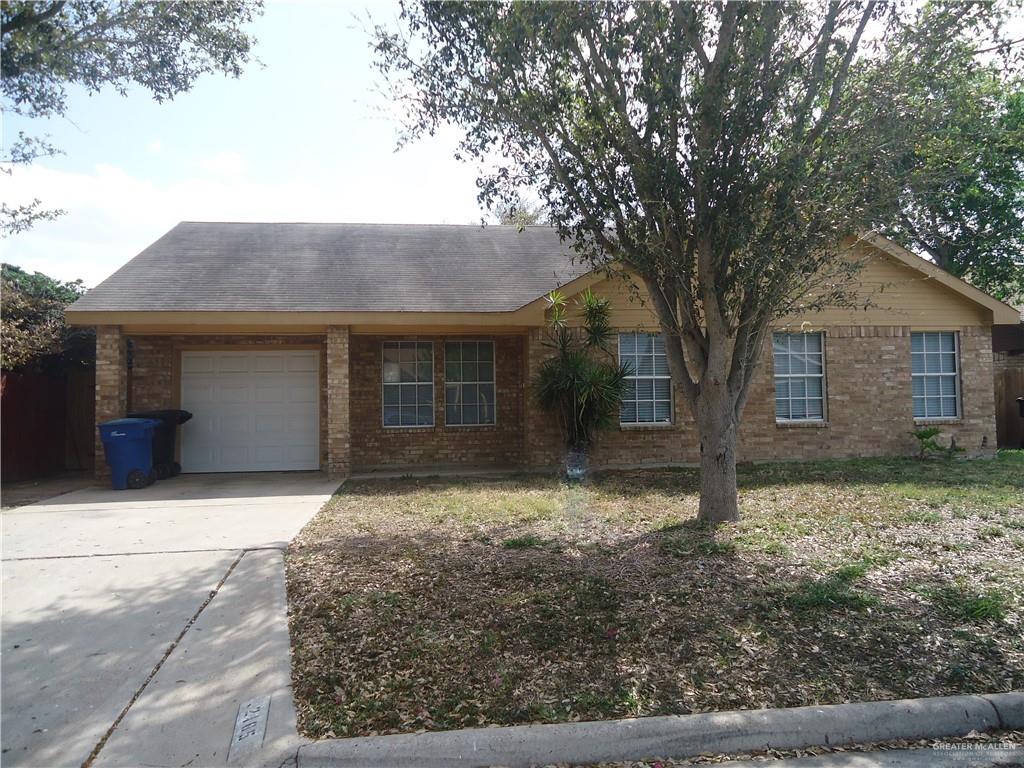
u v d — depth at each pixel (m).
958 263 18.86
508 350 14.33
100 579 5.95
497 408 14.27
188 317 11.52
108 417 11.73
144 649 4.53
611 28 6.61
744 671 4.20
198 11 7.19
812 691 3.98
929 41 6.52
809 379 13.79
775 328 10.41
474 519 8.23
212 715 3.77
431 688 4.00
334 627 4.84
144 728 3.64
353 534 7.53
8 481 12.37
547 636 4.64
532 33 6.45
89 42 6.70
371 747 3.41
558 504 9.16
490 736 3.50
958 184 15.42
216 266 13.48
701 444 7.70
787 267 6.67
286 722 3.66
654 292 7.39
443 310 12.12
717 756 3.54
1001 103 7.54
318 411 13.82
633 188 6.84
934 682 4.08
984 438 14.23
